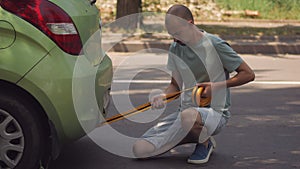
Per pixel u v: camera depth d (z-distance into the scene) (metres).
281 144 6.43
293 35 14.93
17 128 4.88
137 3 14.41
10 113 4.86
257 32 15.25
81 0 5.36
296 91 9.30
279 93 9.14
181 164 5.73
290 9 18.14
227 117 5.81
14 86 4.87
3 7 4.81
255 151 6.16
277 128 7.09
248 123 7.29
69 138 4.98
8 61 4.77
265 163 5.79
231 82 5.54
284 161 5.87
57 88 4.83
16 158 4.91
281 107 8.20
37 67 4.80
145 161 5.81
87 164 5.69
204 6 18.12
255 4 18.19
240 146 6.32
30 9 4.84
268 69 11.46
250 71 5.54
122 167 5.62
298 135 6.79
